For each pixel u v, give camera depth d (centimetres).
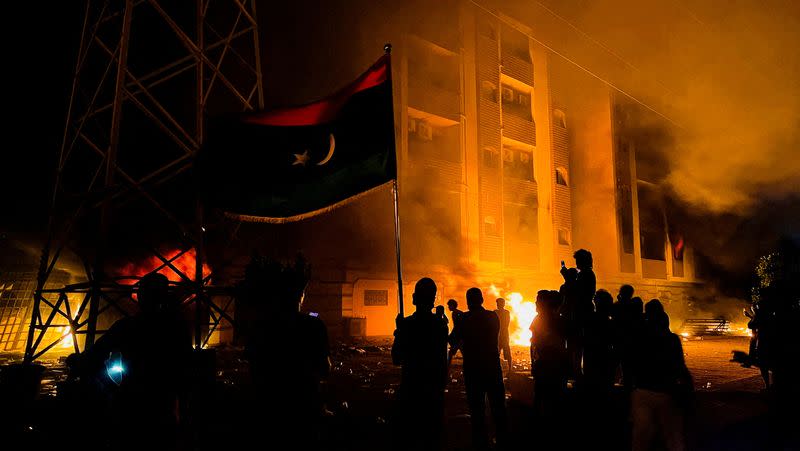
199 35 1039
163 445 376
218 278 1518
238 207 677
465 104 2755
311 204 674
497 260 2759
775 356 545
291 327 371
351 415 738
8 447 532
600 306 649
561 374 648
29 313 1525
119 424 374
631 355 453
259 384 365
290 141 695
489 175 2795
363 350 1642
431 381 481
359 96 694
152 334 387
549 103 3262
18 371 597
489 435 651
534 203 3056
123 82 868
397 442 484
